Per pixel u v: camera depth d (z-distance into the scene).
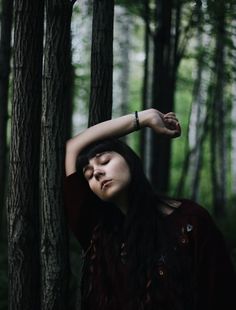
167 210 2.17
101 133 2.27
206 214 2.12
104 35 2.52
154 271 2.09
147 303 2.09
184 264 2.08
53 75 2.35
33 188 2.42
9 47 3.89
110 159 2.14
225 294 2.08
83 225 2.32
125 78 14.22
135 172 2.15
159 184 7.41
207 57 7.40
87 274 2.27
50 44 2.35
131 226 2.12
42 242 2.42
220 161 11.53
